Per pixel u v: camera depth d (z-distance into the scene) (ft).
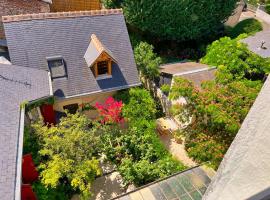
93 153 47.80
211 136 45.44
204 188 29.50
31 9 63.67
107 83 55.57
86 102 56.90
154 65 64.13
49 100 45.93
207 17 83.56
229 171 14.05
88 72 54.95
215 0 81.56
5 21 52.37
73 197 43.70
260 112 12.30
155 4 74.74
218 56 65.62
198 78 60.18
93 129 48.60
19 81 43.98
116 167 48.85
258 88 44.73
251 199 10.89
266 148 11.18
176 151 54.49
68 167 39.37
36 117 47.52
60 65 53.26
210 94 43.78
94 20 58.75
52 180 36.81
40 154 40.65
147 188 29.43
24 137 40.60
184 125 56.95
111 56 53.06
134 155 49.83
